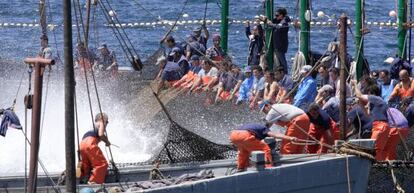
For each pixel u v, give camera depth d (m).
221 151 31.95
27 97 27.62
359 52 39.69
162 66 41.25
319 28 64.88
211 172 30.34
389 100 35.19
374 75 38.62
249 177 29.55
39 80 24.09
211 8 76.88
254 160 29.70
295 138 30.67
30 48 59.19
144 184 29.08
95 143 30.08
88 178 30.20
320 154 31.03
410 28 42.28
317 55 41.53
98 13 67.31
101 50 44.53
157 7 77.31
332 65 36.97
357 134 32.28
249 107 37.31
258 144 30.19
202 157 31.61
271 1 43.28
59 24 63.06
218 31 66.56
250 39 43.56
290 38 61.19
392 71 39.09
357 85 34.72
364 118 32.06
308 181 30.36
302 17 41.56
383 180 31.78
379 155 31.97
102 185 29.61
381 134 31.73
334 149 31.06
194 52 42.72
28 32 64.94
